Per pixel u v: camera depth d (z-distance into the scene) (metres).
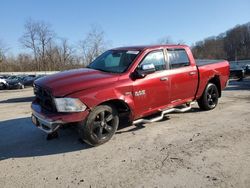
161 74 6.56
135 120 6.26
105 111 5.63
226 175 4.38
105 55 6.91
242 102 9.52
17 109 10.39
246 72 24.56
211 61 8.40
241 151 5.23
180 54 7.20
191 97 7.48
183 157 5.04
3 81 32.16
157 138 6.01
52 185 4.30
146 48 6.55
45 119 5.35
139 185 4.19
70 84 5.44
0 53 82.69
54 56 76.50
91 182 4.33
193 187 4.09
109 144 5.73
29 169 4.85
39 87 5.66
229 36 93.56
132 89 5.96
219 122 7.03
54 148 5.70
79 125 5.39
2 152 5.64
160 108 6.64
